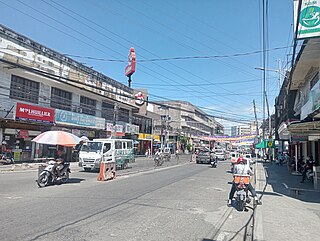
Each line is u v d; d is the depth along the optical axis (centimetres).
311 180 1719
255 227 673
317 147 2125
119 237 571
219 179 1739
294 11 1163
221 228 692
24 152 2403
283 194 1249
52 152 2738
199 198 1064
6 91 2236
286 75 2225
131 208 836
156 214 781
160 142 6059
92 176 1697
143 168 2391
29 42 2280
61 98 2862
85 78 3030
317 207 959
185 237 600
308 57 1670
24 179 1456
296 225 703
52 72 2534
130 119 4544
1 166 2038
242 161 974
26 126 2409
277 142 4891
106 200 938
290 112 2712
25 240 528
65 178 1362
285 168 2997
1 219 667
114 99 3644
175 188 1284
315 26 1102
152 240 565
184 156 5306
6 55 2077
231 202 974
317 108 1118
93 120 3169
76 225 638
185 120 7375
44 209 780
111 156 2061
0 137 2180
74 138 1363
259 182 1716
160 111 7281
